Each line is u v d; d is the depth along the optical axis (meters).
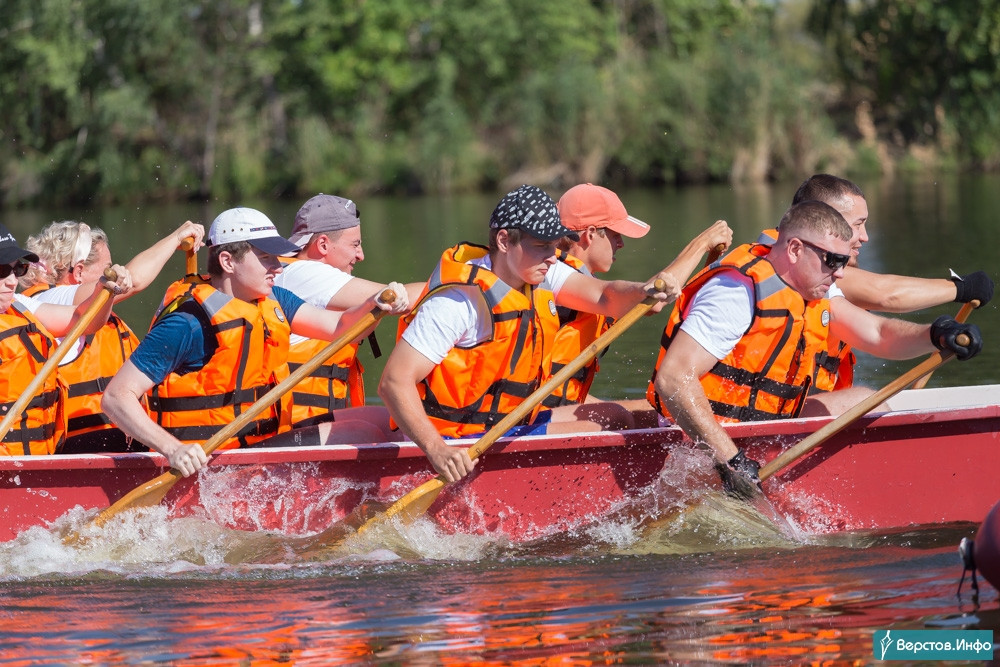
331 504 11.33
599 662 8.52
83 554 11.05
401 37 76.44
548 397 12.19
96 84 72.56
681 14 84.19
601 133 70.06
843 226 11.05
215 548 11.20
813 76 75.69
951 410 11.71
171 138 74.81
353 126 76.19
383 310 11.11
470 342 11.06
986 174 69.88
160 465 11.10
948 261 30.20
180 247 13.05
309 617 9.60
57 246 13.08
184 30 73.44
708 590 9.95
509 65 79.00
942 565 10.39
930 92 74.94
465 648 8.84
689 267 11.52
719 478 11.22
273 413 11.67
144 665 8.70
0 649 9.05
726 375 11.34
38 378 11.41
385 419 12.38
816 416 11.99
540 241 10.84
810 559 10.73
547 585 10.24
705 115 69.50
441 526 11.39
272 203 68.56
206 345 11.15
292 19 75.06
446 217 51.22
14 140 73.38
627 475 11.58
